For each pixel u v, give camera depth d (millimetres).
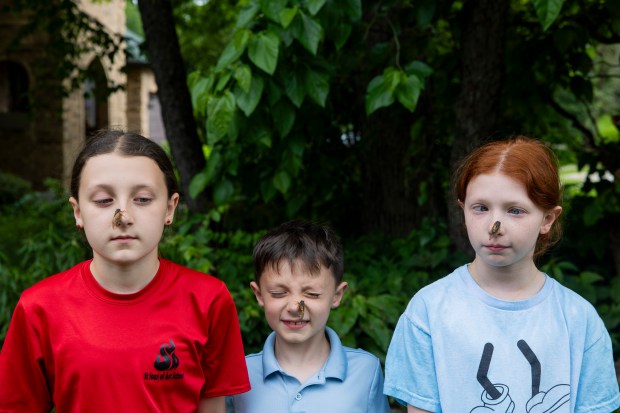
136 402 1632
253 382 2039
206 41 8383
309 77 3236
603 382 1739
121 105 16547
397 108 4438
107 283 1678
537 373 1678
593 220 4238
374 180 5293
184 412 1707
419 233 4242
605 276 4504
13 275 3703
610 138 5383
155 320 1682
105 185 1583
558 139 5543
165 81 4672
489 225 1645
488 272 1742
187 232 4484
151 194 1624
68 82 13438
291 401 1989
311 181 4605
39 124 13820
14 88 14859
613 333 3904
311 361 2053
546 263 4086
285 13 2934
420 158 4926
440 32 5297
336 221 5570
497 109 3943
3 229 7293
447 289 1810
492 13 3770
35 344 1672
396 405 3523
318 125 3850
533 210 1642
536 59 4582
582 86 4688
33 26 7004
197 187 3709
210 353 1793
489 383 1683
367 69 4555
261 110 3344
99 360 1626
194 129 4801
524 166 1632
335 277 2070
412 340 1796
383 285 3848
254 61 2961
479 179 1669
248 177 4121
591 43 4848
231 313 1808
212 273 4008
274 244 2018
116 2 15812
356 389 2039
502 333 1710
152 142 1712
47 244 3928
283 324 1994
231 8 7336
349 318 3326
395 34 3611
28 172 13984
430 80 4898
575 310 1756
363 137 5207
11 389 1693
